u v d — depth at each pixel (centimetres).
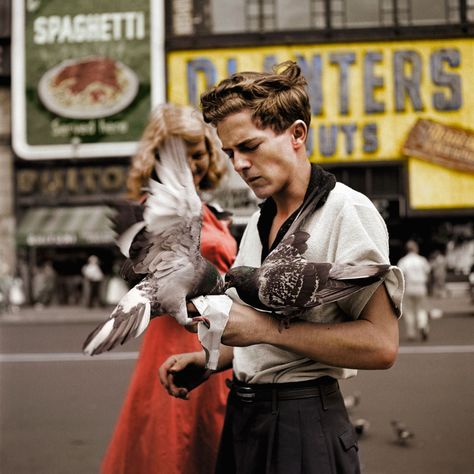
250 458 198
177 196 166
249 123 184
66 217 2050
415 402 689
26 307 2062
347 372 204
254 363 202
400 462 505
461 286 1956
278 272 170
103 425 637
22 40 2002
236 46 1920
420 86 1900
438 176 1911
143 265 167
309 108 193
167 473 268
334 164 1934
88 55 1984
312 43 1908
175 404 272
